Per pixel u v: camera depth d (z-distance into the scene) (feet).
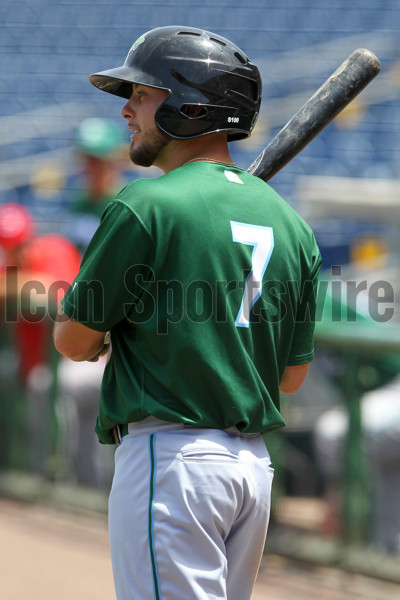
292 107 129.59
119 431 24.53
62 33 156.87
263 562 47.67
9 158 132.16
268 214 24.79
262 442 24.95
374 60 28.73
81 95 144.97
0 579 45.88
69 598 43.11
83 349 24.32
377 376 44.27
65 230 69.62
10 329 61.46
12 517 58.18
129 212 22.84
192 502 22.82
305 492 47.19
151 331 23.11
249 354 24.06
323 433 46.03
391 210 81.82
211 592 22.99
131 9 160.15
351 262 103.91
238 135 26.25
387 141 127.65
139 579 23.06
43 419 60.49
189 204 23.26
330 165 125.18
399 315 51.49
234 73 24.77
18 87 147.95
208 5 159.12
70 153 124.98
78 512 58.44
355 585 44.24
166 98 24.54
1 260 67.62
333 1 155.53
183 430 23.38
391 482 44.01
